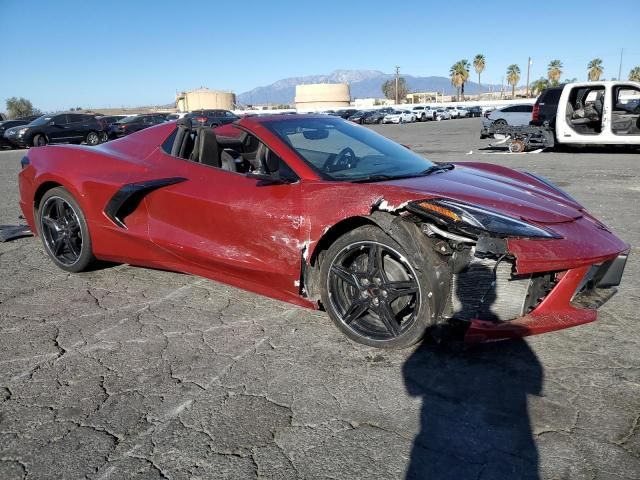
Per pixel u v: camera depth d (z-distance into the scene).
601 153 12.94
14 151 21.89
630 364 2.66
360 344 2.92
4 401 2.41
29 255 4.75
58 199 4.08
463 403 2.36
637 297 3.52
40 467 1.97
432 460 1.99
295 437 2.13
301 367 2.69
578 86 12.49
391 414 2.28
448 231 2.58
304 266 3.00
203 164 3.56
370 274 2.80
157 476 1.92
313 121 3.79
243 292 3.76
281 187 3.09
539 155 12.89
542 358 2.74
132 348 2.92
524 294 2.68
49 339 3.03
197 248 3.39
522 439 2.10
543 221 2.80
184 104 68.06
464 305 2.66
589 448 2.04
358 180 3.05
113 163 3.94
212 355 2.83
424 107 51.31
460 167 3.86
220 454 2.04
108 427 2.21
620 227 5.41
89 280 4.05
